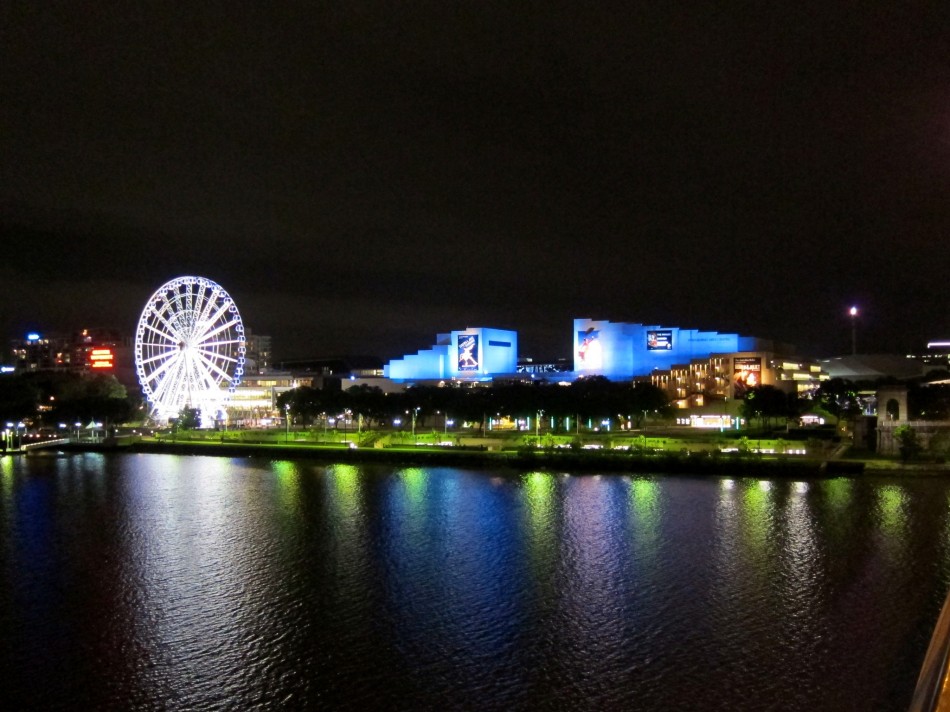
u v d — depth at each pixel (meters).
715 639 73.44
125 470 192.88
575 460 176.25
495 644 73.38
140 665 70.00
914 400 182.75
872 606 81.19
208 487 162.62
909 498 134.00
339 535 116.50
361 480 169.00
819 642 72.31
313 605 84.81
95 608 84.75
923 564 95.06
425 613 81.75
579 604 83.75
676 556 101.38
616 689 64.00
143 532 120.19
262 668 69.00
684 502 135.50
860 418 193.88
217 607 84.56
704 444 194.62
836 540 106.81
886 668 66.69
